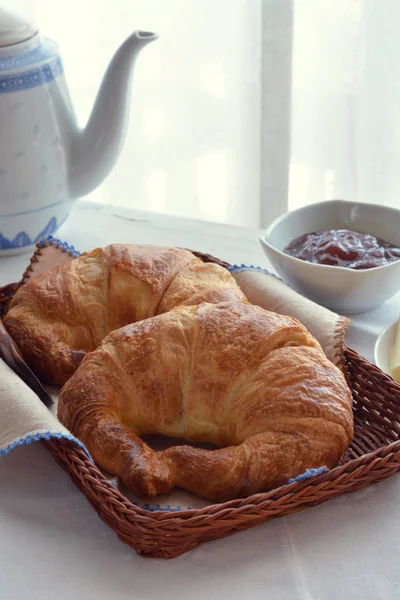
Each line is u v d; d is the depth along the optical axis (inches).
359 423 27.0
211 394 25.5
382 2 41.0
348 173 46.3
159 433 26.4
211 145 47.7
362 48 42.3
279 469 24.5
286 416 24.8
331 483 24.0
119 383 25.9
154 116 47.3
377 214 32.3
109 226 36.4
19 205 33.1
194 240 35.4
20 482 25.6
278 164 47.1
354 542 24.0
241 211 49.8
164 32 44.0
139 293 28.6
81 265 29.6
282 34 42.5
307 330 27.3
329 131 45.1
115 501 23.3
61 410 26.2
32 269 31.1
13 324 28.9
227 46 43.6
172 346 25.9
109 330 28.8
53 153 33.0
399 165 45.1
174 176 49.6
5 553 23.9
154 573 23.5
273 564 23.6
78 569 23.6
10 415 25.1
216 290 28.2
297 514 24.6
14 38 31.5
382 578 23.3
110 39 45.2
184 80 45.5
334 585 23.2
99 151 33.6
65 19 45.1
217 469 24.5
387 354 28.6
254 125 45.9
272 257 30.9
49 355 28.2
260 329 25.8
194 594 23.1
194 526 23.1
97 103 33.1
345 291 30.1
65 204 34.5
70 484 25.6
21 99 31.5
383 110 43.4
